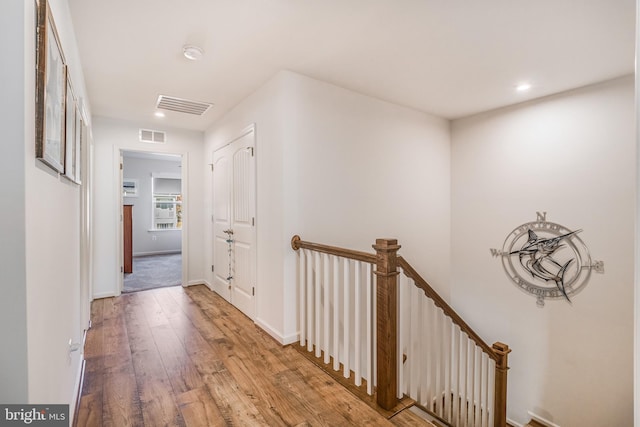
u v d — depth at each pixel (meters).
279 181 2.68
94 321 3.12
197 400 1.85
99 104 3.47
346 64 2.57
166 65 2.56
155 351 2.47
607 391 2.93
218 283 4.13
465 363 2.58
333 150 2.96
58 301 1.30
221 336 2.77
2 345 0.80
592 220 3.01
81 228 2.59
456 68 2.65
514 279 3.61
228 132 3.75
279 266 2.68
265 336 2.78
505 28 2.07
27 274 0.83
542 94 3.25
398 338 1.92
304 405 1.82
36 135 0.93
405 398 1.93
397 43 2.25
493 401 2.89
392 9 1.87
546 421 3.32
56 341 1.25
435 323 2.33
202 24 2.01
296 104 2.71
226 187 3.83
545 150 3.32
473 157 3.97
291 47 2.30
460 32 2.12
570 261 3.16
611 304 2.91
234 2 1.80
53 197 1.21
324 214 2.88
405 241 3.67
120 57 2.42
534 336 3.44
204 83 2.92
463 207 4.09
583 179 3.06
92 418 1.67
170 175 8.23
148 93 3.16
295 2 1.80
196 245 4.65
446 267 4.19
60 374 1.33
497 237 3.76
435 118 3.99
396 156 3.55
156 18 1.94
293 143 2.69
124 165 7.61
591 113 3.00
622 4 1.82
